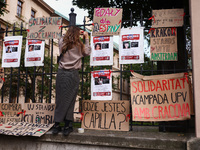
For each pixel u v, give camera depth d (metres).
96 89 3.48
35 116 3.67
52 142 3.20
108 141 2.92
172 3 4.36
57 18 3.85
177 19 3.30
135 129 4.17
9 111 3.81
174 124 3.63
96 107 3.43
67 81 3.09
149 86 3.20
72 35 3.24
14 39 4.01
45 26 3.87
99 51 3.54
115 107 3.35
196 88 2.77
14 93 11.09
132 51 3.40
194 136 2.75
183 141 2.66
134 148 2.85
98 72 3.51
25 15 17.09
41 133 3.17
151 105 3.13
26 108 3.74
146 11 6.87
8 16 14.87
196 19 2.89
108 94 3.41
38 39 3.87
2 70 3.99
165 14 3.36
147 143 2.77
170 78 3.14
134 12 7.04
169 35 3.32
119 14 3.56
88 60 11.24
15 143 3.36
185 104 3.00
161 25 3.34
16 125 3.52
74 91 3.14
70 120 3.13
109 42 3.52
